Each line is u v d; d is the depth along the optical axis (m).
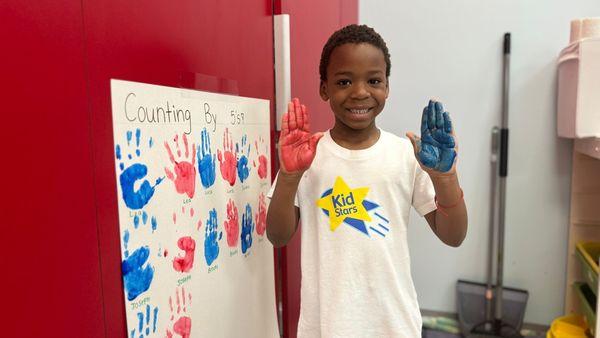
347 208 0.75
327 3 1.34
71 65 0.42
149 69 0.53
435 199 0.75
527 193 1.70
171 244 0.58
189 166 0.61
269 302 0.91
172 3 0.57
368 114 0.74
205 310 0.66
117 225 0.49
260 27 0.85
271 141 0.92
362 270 0.74
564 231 1.68
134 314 0.51
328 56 0.76
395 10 1.78
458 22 1.71
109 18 0.46
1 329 0.36
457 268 1.82
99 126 0.45
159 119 0.55
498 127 1.71
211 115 0.67
